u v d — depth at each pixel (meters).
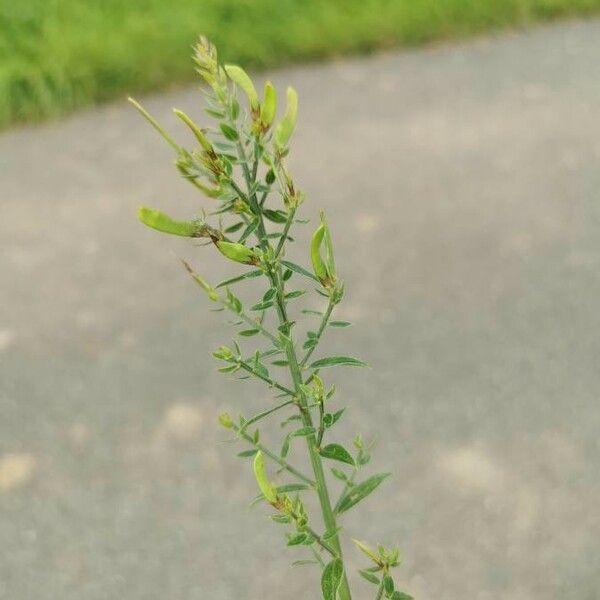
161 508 0.84
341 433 0.88
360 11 1.97
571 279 1.08
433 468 0.83
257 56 1.87
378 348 1.00
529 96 1.60
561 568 0.72
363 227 1.24
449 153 1.43
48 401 0.99
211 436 0.91
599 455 0.82
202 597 0.75
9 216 1.42
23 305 1.18
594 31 1.86
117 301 1.16
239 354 0.21
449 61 1.80
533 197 1.27
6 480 0.89
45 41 1.85
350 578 0.74
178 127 1.62
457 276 1.11
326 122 1.59
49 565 0.80
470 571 0.73
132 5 1.98
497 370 0.95
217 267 1.19
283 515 0.22
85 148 1.62
